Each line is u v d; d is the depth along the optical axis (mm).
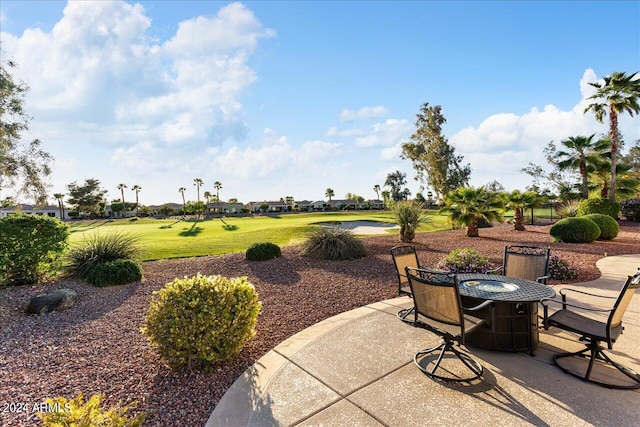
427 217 12469
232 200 94062
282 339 3885
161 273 7566
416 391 2652
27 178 15336
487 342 3311
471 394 2582
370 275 6961
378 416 2352
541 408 2373
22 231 6242
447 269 6457
